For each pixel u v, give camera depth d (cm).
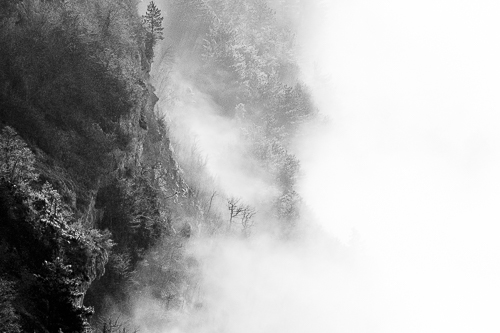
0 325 5853
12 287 6297
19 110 8444
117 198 9762
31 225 6956
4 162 7206
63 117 9094
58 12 10169
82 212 8338
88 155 9106
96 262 7531
